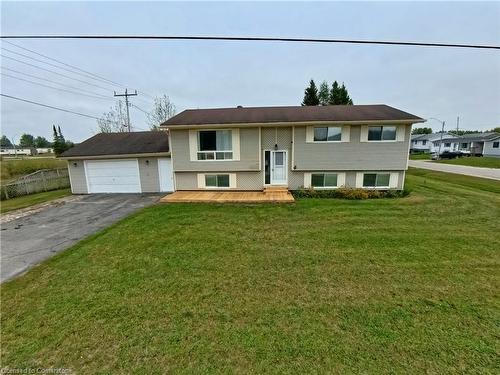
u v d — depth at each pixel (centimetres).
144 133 1852
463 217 907
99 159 1477
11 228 872
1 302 454
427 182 1756
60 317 412
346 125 1245
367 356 324
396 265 566
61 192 1608
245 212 992
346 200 1179
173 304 439
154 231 796
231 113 1491
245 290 478
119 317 409
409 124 1224
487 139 4478
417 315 401
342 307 423
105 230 814
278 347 341
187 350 339
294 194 1289
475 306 421
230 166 1323
